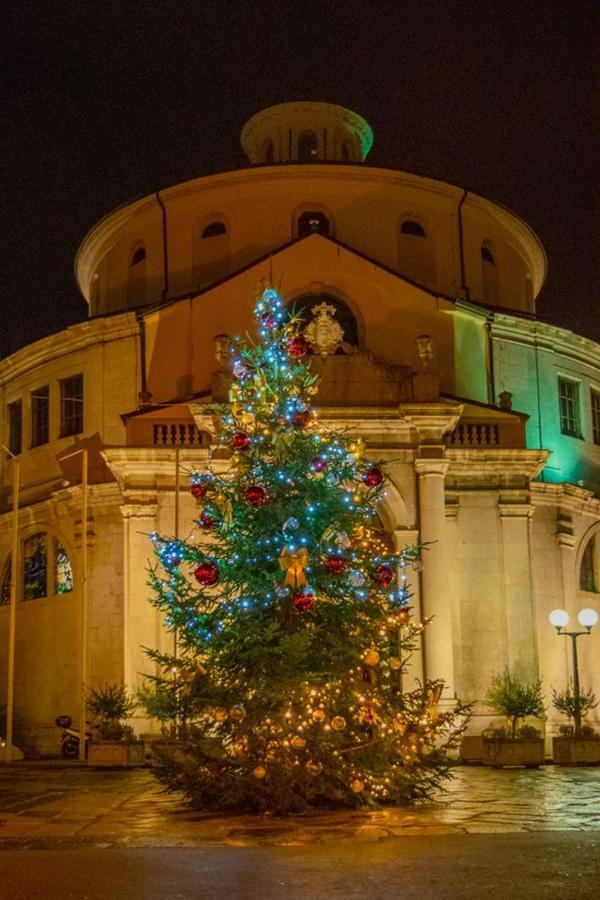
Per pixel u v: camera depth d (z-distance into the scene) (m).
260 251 43.94
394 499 34.53
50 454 45.12
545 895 9.94
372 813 16.88
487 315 42.50
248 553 18.44
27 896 10.34
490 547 36.59
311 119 50.31
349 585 18.52
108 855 13.05
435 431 34.97
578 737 30.41
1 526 46.59
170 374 41.12
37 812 18.14
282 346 20.33
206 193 44.88
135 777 27.22
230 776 17.66
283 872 11.48
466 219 46.41
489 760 29.39
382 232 44.66
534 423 44.12
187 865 12.11
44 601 43.59
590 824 15.16
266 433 18.75
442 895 10.02
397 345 39.84
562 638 41.09
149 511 35.16
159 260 45.50
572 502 43.09
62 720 38.50
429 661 33.50
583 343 46.59
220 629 18.06
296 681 17.48
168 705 18.28
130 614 34.41
